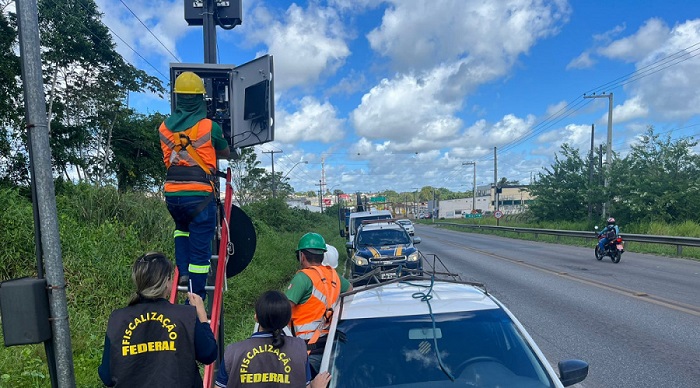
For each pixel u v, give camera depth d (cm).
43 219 253
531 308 984
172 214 341
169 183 337
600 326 822
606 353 680
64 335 255
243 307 1038
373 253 1324
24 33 248
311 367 345
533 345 354
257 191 4156
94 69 2045
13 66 1497
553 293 1138
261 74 504
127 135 2234
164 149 342
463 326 370
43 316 249
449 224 6169
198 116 344
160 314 256
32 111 250
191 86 341
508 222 4841
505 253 2209
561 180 3784
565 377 340
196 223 335
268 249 1686
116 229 1051
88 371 588
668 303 977
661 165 2675
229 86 512
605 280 1309
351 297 437
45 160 253
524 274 1475
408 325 373
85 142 2008
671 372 596
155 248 1089
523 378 330
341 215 3353
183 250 347
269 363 284
